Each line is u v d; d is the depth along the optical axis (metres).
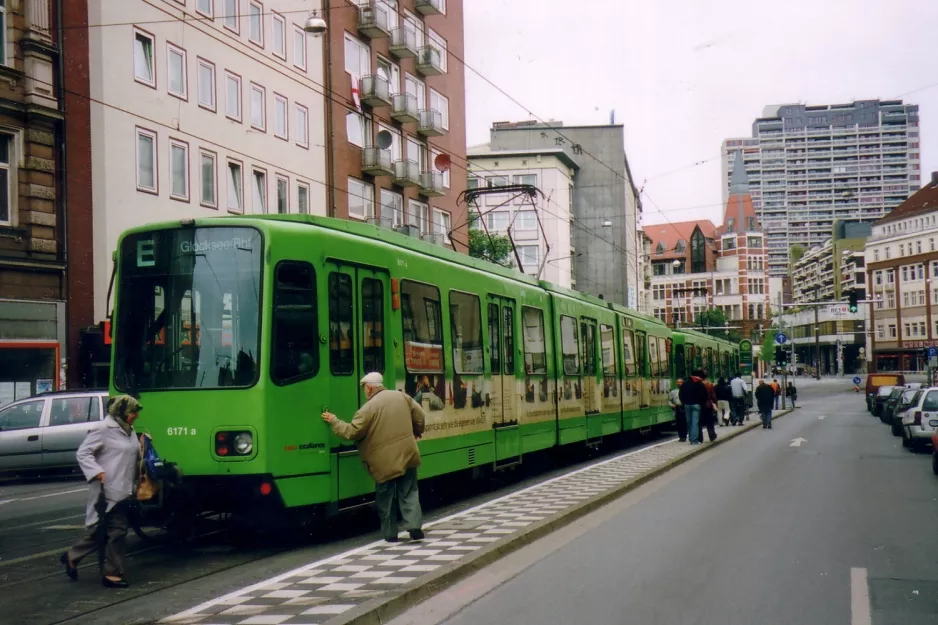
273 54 35.97
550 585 8.37
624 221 82.44
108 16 28.08
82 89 27.34
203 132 32.03
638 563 9.37
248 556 10.04
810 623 7.00
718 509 13.31
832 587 8.22
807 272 189.88
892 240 125.12
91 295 27.41
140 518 9.56
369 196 42.38
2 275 25.11
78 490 18.02
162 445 10.24
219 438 10.06
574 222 78.12
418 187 45.78
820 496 14.84
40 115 26.02
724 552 9.93
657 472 18.23
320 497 10.50
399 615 7.32
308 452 10.41
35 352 25.84
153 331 10.51
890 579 8.55
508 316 16.80
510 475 19.06
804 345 161.38
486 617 7.23
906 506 13.61
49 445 20.27
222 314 10.30
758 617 7.18
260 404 10.02
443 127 49.84
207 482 10.17
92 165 27.61
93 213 27.62
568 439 20.19
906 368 122.62
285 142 36.56
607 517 12.64
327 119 39.44
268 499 10.08
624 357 26.05
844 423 43.91
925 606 7.50
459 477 14.84
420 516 10.38
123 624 7.10
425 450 12.97
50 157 26.44
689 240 166.00
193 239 10.53
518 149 80.56
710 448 25.80
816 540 10.66
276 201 35.94
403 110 44.00
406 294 12.66
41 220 26.05
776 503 13.98
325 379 10.72
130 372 10.52
